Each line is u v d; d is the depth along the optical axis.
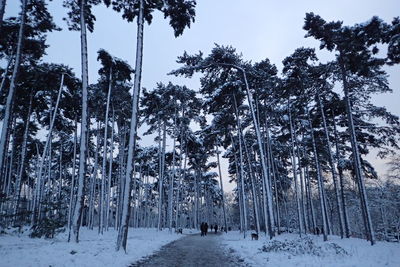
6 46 21.64
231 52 21.72
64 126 33.28
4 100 26.14
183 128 37.88
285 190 42.12
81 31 15.70
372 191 38.97
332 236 26.50
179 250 13.79
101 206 24.73
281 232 32.81
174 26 19.78
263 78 23.34
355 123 24.31
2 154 14.11
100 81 28.83
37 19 20.22
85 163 13.87
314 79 22.84
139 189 51.59
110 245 13.00
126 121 36.16
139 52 14.91
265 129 31.80
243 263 9.74
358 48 17.61
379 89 20.22
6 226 17.98
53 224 15.47
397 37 14.84
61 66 25.83
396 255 10.59
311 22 19.42
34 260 7.94
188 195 59.97
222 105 26.31
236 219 78.88
